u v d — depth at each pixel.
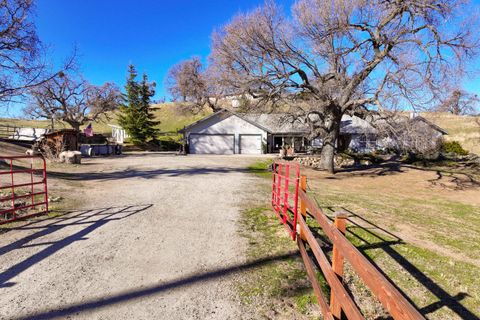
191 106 45.84
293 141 34.91
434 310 3.74
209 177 14.12
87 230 5.79
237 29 17.75
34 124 62.28
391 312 1.57
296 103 19.61
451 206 11.38
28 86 14.83
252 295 3.56
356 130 33.44
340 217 2.60
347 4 16.19
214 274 4.08
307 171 20.11
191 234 5.72
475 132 44.75
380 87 16.53
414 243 6.09
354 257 2.12
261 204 8.44
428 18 15.16
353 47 17.66
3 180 10.18
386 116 16.59
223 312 3.21
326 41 17.48
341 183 16.38
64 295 3.46
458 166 24.28
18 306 3.21
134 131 42.91
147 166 18.77
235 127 34.00
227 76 18.88
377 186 16.06
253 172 17.23
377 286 1.75
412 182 17.61
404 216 8.61
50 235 5.46
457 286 4.33
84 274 3.99
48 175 12.38
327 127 20.59
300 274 4.12
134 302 3.35
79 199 8.45
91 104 40.38
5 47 13.80
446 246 6.09
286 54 17.62
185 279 3.93
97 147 30.22
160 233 5.73
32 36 14.51
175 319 3.06
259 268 4.29
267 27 17.34
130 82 42.97
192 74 42.56
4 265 4.20
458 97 15.55
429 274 4.66
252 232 5.91
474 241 6.60
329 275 2.69
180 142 40.22
